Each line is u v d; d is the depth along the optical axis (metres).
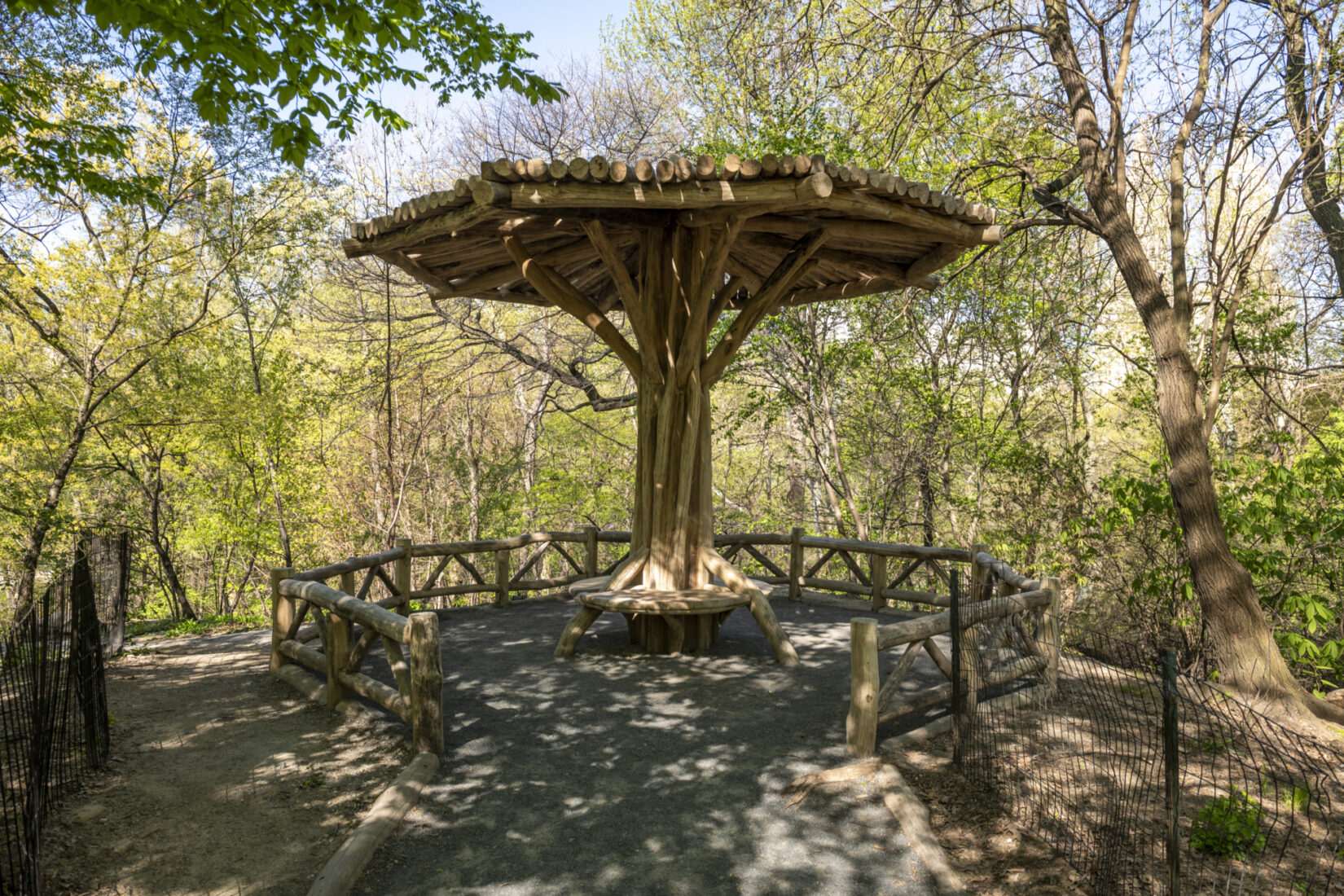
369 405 17.08
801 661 6.05
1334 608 6.87
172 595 14.85
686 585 6.23
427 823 3.50
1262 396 9.26
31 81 8.57
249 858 3.20
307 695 5.30
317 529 16.73
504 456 19.66
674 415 6.02
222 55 4.38
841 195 4.39
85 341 11.80
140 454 14.45
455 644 6.60
